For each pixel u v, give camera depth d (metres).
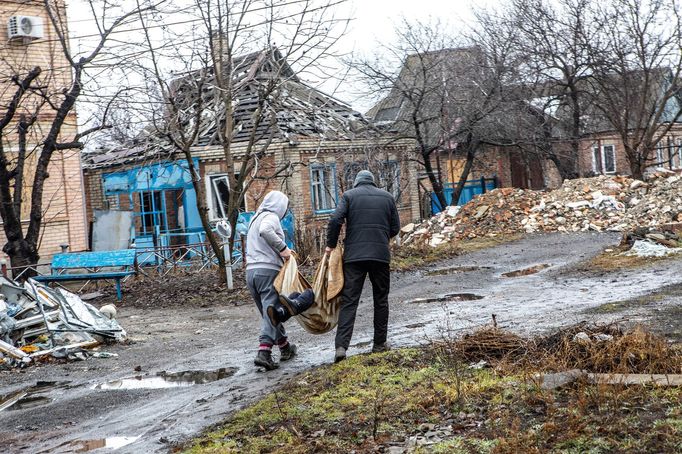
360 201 7.97
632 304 9.83
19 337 10.58
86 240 22.92
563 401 5.49
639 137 29.66
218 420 6.30
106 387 8.31
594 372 5.97
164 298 15.74
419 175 36.50
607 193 24.17
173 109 16.11
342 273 7.92
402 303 12.47
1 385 8.91
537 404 5.50
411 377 6.67
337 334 7.82
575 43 29.53
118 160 26.80
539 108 32.81
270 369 8.09
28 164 21.27
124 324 13.09
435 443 4.98
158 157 18.33
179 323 12.73
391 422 5.56
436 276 15.86
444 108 29.31
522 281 14.04
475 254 19.41
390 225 8.06
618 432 4.71
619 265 14.63
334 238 7.96
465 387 6.06
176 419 6.53
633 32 27.67
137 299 16.06
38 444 6.35
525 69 30.67
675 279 12.18
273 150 25.66
